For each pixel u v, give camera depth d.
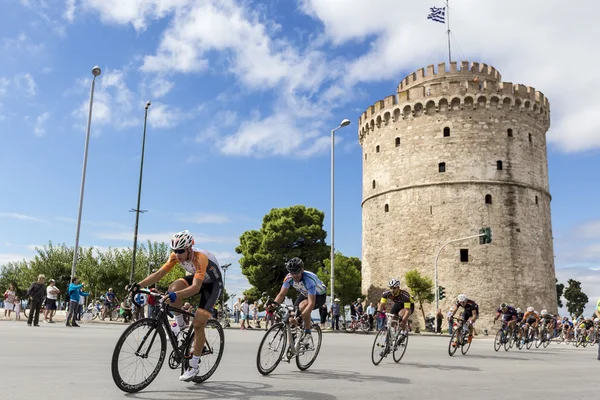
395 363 12.16
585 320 32.09
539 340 27.86
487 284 48.91
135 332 6.62
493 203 50.38
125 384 6.48
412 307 12.59
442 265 50.16
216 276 7.55
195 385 7.41
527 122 53.19
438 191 51.41
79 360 10.34
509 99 52.19
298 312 9.39
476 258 49.41
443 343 23.64
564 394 7.77
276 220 63.50
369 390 7.54
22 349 12.13
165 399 6.24
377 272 55.12
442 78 56.22
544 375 10.72
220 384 7.58
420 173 52.53
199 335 7.29
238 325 39.25
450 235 50.31
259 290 61.41
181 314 7.45
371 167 57.94
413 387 8.05
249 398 6.45
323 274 61.44
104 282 65.62
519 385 8.77
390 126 55.78
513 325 19.80
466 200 50.47
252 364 10.80
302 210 65.12
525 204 51.31
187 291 6.98
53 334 17.73
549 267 52.75
